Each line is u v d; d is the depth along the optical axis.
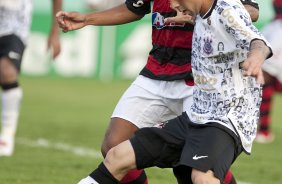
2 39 24.08
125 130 15.88
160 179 20.77
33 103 39.38
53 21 23.55
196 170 13.14
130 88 16.27
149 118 16.02
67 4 47.06
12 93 24.17
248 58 12.15
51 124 32.28
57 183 20.12
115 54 49.28
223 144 13.27
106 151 15.82
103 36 49.09
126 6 16.03
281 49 29.84
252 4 14.44
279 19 30.27
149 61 16.23
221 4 13.18
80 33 48.78
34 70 48.81
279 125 35.38
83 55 49.09
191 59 14.79
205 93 13.77
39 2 47.59
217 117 13.55
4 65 23.98
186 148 13.50
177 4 13.64
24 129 30.55
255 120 13.80
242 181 21.44
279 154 26.64
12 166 22.38
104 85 48.12
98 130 30.94
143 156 13.84
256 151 27.20
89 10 46.41
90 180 13.91
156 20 15.84
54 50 23.59
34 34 48.06
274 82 30.33
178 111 15.98
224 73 13.50
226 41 13.23
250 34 12.71
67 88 46.12
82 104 39.69
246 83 13.55
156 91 15.94
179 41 15.64
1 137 24.41
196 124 13.69
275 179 21.89
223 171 13.16
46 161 23.42
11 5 23.94
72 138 28.55
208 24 13.32
